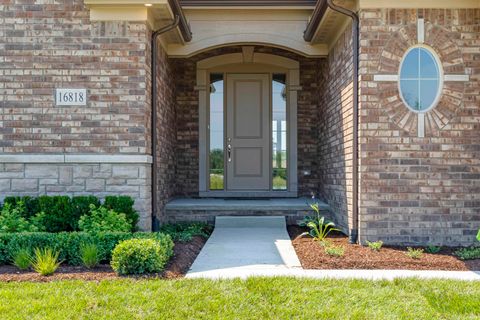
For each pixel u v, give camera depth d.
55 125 6.58
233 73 9.84
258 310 3.78
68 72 6.57
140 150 6.59
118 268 4.67
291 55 9.69
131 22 6.57
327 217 8.14
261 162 9.81
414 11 6.23
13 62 6.56
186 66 9.72
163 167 8.05
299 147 9.73
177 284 4.37
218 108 9.87
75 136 6.59
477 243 6.18
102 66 6.58
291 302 3.95
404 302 3.97
